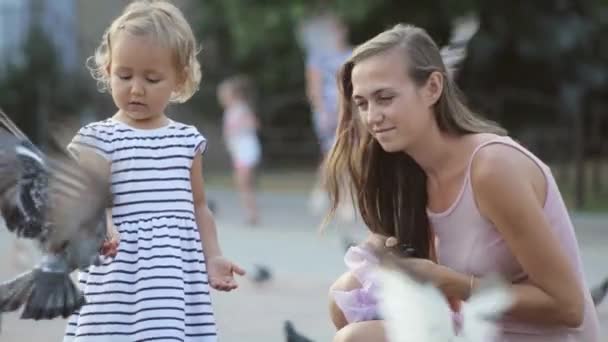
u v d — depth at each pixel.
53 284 3.46
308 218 12.95
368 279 4.19
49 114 16.97
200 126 19.91
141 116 4.03
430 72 3.85
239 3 18.39
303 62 19.53
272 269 9.05
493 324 3.61
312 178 17.73
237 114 12.70
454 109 3.92
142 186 3.96
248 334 6.62
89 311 3.87
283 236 11.17
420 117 3.84
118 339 3.85
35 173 3.40
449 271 3.77
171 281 3.89
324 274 8.81
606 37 18.56
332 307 4.42
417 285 3.38
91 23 20.61
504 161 3.77
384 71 3.80
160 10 4.10
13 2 20.53
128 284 3.88
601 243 10.66
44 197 3.41
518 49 18.55
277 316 7.16
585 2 18.66
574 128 14.84
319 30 11.88
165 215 3.97
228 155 19.89
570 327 3.88
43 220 3.42
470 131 3.93
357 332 4.06
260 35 18.45
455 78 4.41
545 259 3.71
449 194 3.94
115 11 20.41
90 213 3.44
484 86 18.91
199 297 3.99
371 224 4.27
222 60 20.30
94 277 3.89
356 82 3.88
